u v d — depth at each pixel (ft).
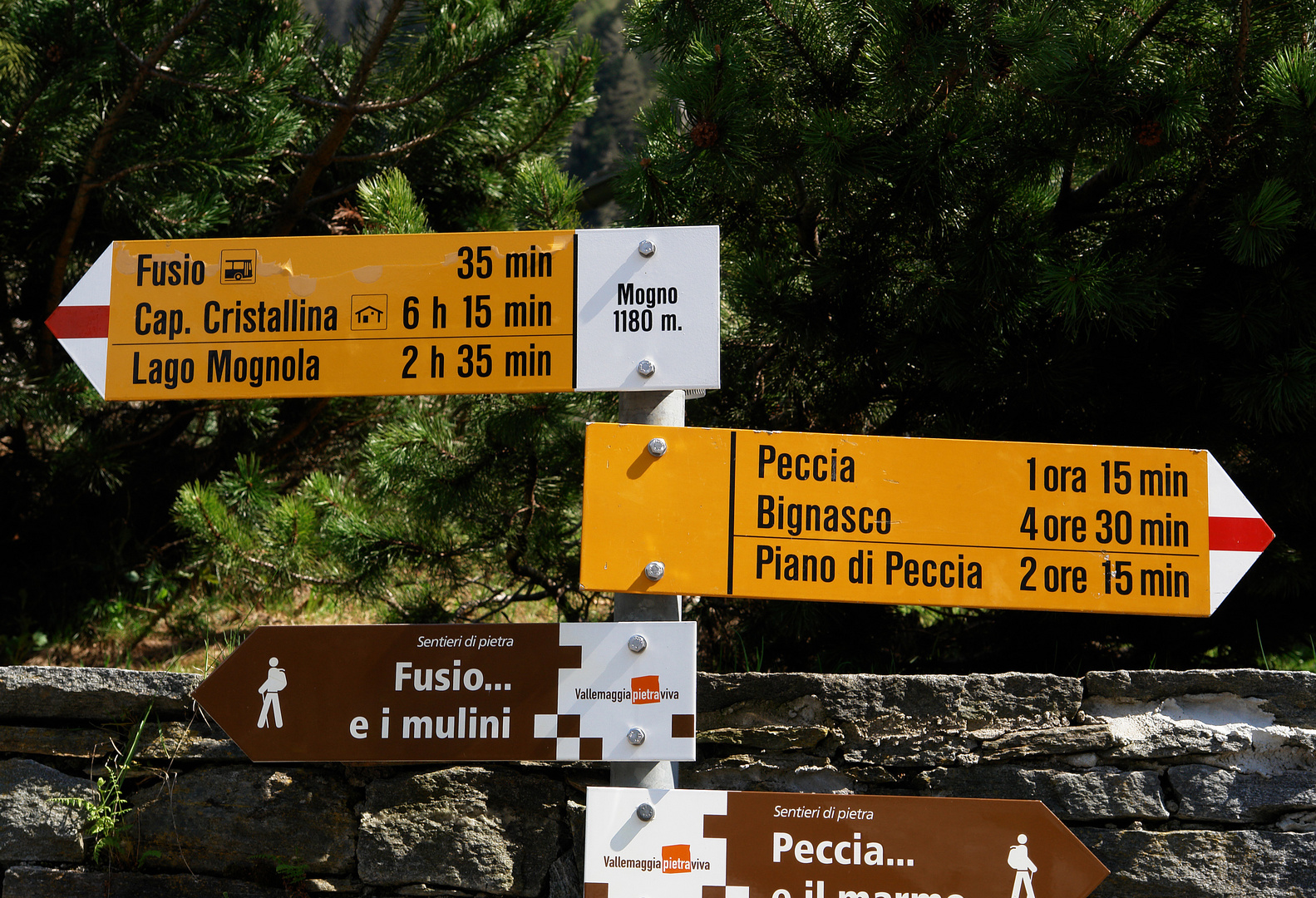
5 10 14.19
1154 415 11.17
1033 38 9.31
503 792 8.15
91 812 8.22
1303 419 10.00
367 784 8.21
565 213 11.84
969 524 7.22
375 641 7.60
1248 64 9.94
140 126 15.12
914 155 10.07
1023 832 7.29
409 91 15.85
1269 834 7.77
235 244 7.66
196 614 16.22
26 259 16.96
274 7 16.15
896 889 7.22
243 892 8.20
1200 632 12.45
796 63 10.78
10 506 17.38
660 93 11.14
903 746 8.12
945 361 10.52
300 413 18.37
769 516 7.19
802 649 12.17
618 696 7.34
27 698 8.43
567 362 7.40
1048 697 8.14
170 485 18.21
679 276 7.40
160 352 7.59
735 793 7.27
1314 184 9.64
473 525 12.17
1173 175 10.79
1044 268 9.86
